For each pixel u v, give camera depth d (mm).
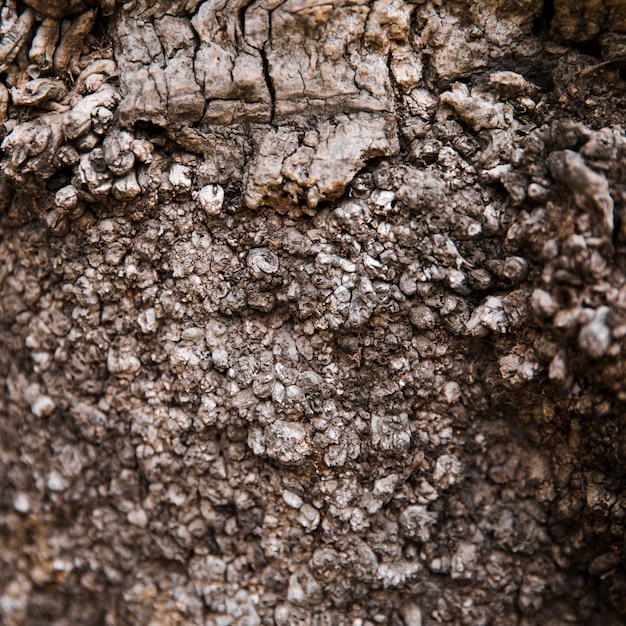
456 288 606
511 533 628
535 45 613
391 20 605
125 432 637
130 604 655
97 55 620
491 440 628
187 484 635
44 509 657
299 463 620
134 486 642
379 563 628
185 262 620
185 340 625
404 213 606
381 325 614
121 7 615
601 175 588
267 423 621
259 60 608
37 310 639
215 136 612
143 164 613
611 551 623
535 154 601
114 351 632
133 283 625
